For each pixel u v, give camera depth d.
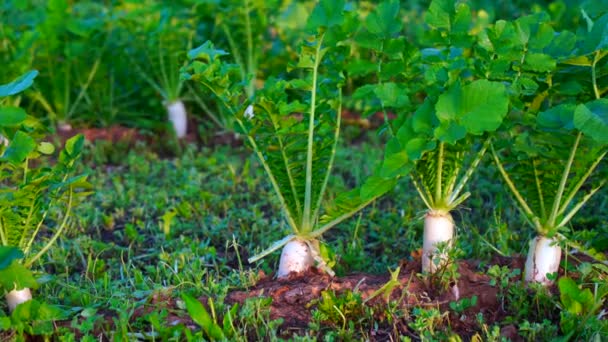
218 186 4.59
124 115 5.75
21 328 2.71
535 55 2.76
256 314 2.88
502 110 2.56
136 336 2.74
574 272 3.09
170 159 5.39
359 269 3.50
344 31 3.12
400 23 3.04
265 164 3.17
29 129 2.92
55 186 2.80
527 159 2.95
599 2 3.36
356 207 3.12
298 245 3.21
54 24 5.31
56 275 3.41
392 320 2.86
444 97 2.61
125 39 5.62
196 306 2.68
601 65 2.82
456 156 2.92
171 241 3.84
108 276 3.40
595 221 3.83
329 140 3.19
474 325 2.86
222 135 5.61
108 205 4.38
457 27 2.95
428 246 3.04
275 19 5.74
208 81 2.96
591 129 2.52
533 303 2.90
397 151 2.75
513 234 3.68
